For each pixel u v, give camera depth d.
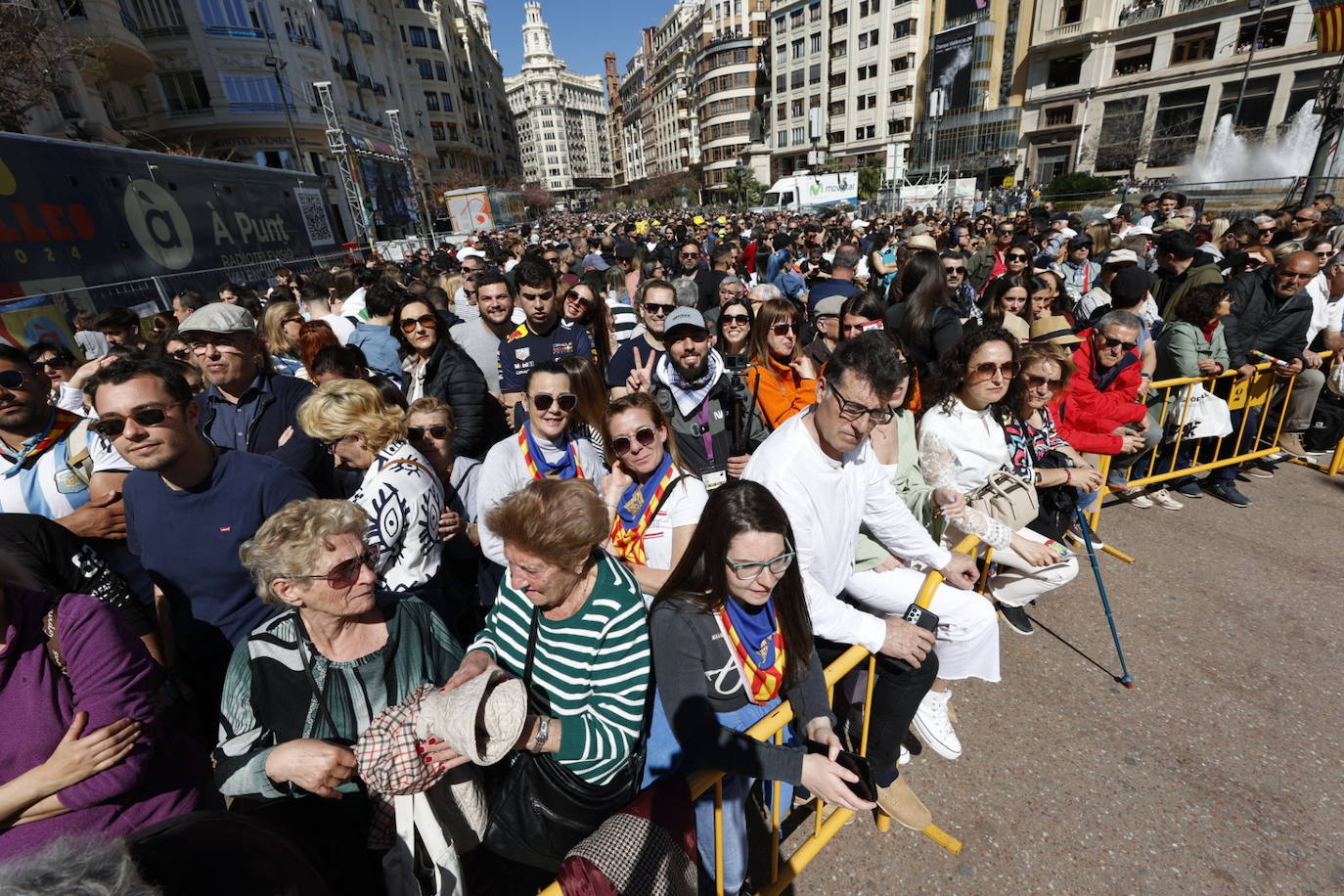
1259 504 4.27
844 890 2.02
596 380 2.82
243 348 2.79
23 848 1.35
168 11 24.38
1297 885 1.95
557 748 1.44
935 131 47.56
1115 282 4.20
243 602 2.00
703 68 76.69
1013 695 2.77
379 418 2.11
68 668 1.42
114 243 8.40
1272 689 2.71
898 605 2.35
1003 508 2.65
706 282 7.76
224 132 26.61
